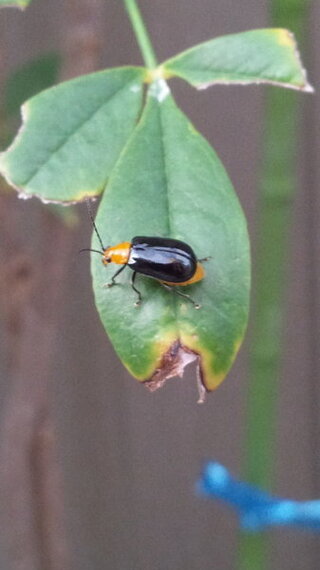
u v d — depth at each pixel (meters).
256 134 0.23
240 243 0.11
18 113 0.15
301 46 0.14
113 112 0.12
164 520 0.29
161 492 0.28
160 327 0.11
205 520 0.29
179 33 0.22
